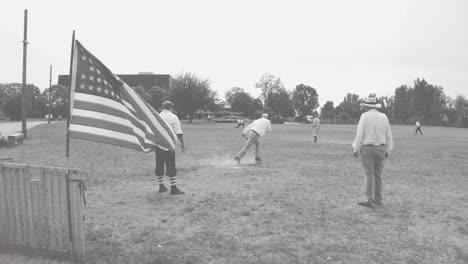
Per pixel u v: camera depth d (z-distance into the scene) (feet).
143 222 18.79
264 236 16.84
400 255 14.73
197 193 25.30
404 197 24.72
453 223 19.01
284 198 23.95
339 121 338.54
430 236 16.98
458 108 312.91
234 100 391.24
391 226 18.39
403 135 122.52
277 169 36.19
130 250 15.07
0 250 14.85
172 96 234.17
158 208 21.42
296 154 51.03
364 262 14.05
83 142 64.13
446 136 116.16
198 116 357.00
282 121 308.81
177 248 15.30
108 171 34.32
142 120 17.94
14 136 53.52
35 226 14.39
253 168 36.78
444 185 29.07
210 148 58.80
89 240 16.17
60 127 121.19
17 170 14.40
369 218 19.70
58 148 53.36
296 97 457.68
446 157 50.16
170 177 24.88
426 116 295.07
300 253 14.87
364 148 21.97
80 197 13.62
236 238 16.52
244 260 14.15
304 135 107.96
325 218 19.62
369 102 21.97
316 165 39.52
